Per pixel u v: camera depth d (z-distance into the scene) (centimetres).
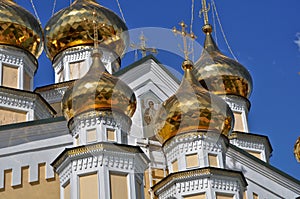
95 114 2648
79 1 4041
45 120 2931
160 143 3062
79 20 3934
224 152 2903
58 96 3838
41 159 2869
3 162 2848
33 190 2811
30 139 2900
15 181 2820
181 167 2827
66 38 3966
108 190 2527
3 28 3559
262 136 4081
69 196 2575
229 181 2817
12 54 3566
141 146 3111
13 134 2897
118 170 2583
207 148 2834
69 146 2903
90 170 2569
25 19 3619
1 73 3500
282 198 3341
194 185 2784
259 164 3322
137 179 2644
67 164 2620
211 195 2753
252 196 3241
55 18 4012
